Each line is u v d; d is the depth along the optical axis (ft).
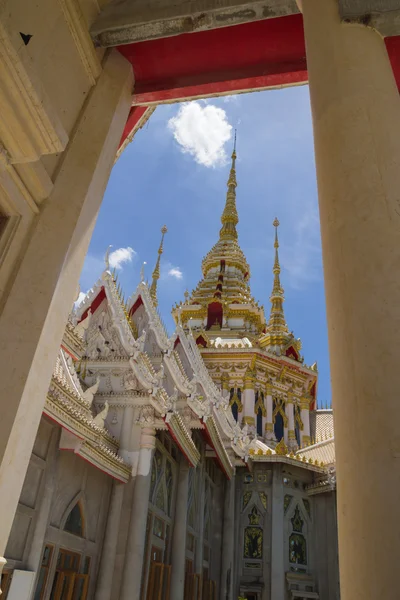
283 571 88.02
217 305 179.83
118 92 23.27
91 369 59.88
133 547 49.34
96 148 20.63
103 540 49.49
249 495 96.53
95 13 22.29
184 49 24.44
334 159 13.08
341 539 8.93
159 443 61.98
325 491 95.35
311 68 16.11
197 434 78.48
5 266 16.02
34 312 15.88
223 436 90.22
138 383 58.39
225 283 192.03
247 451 93.45
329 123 13.96
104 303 64.80
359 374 9.61
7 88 13.65
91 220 19.88
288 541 92.17
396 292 10.16
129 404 57.26
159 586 58.59
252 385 142.31
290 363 152.15
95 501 49.14
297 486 98.68
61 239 17.60
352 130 13.20
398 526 7.83
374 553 7.89
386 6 16.34
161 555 61.41
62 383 40.22
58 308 16.99
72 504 43.78
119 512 51.13
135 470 53.52
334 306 11.16
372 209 11.49
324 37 16.24
